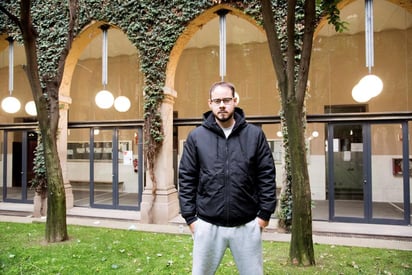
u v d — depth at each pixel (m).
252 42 10.83
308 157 8.51
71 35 5.80
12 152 10.33
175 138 10.05
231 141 2.44
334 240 5.86
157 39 7.60
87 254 4.83
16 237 5.91
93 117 12.27
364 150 7.22
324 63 10.08
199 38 10.57
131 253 4.90
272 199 2.43
